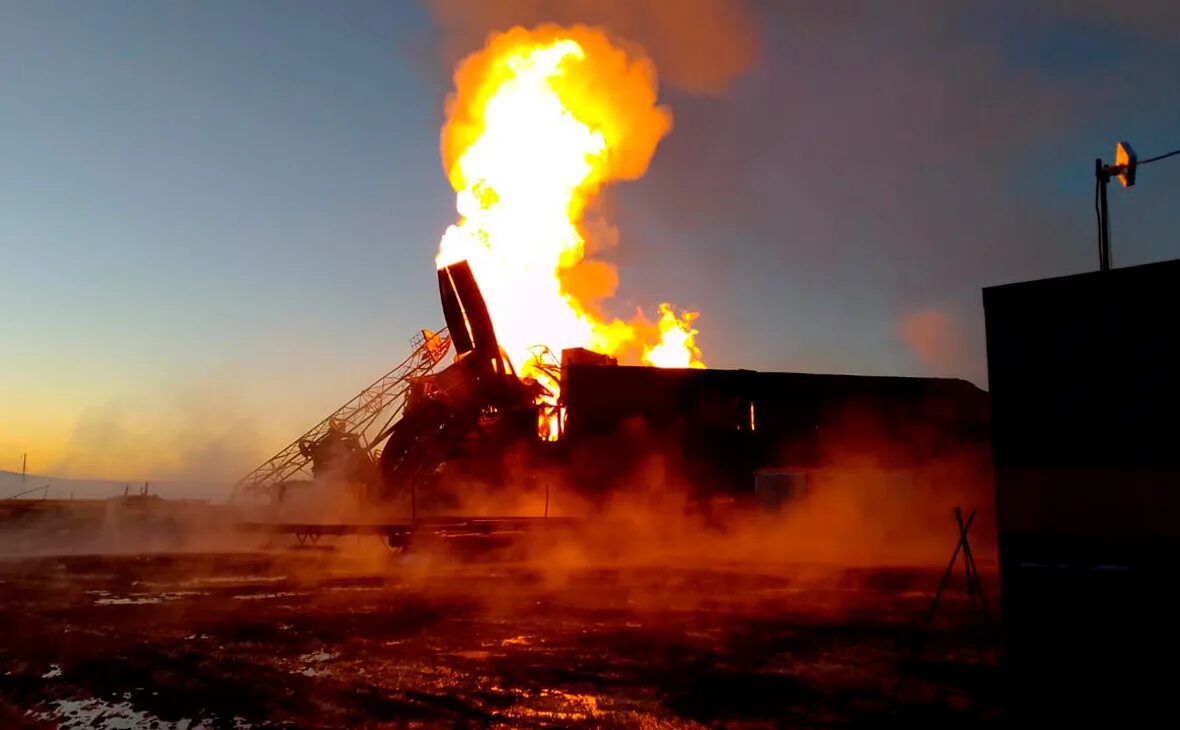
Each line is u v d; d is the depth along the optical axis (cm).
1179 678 1021
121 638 1619
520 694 1181
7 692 1213
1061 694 1094
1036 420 1167
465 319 3994
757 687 1209
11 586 2417
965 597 2170
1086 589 1095
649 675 1292
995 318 1221
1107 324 1125
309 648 1521
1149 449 1074
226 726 1048
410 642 1581
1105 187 1648
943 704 1103
